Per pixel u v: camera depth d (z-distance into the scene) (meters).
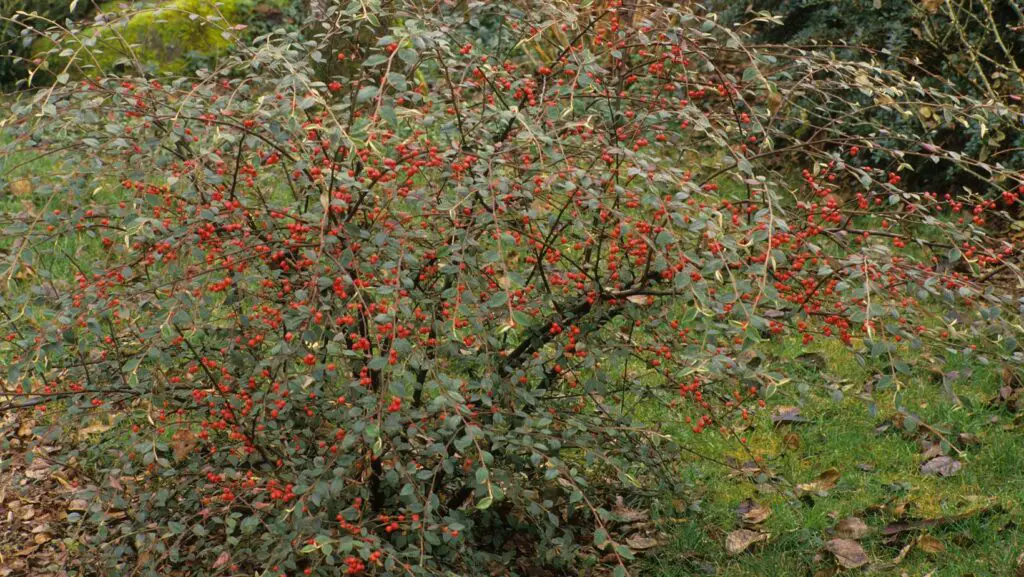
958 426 4.18
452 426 2.51
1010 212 6.07
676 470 3.77
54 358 3.32
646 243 2.80
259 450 3.02
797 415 4.33
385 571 2.83
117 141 2.75
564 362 3.23
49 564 3.49
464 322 2.51
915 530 3.54
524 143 2.72
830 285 2.84
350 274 2.87
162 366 3.23
